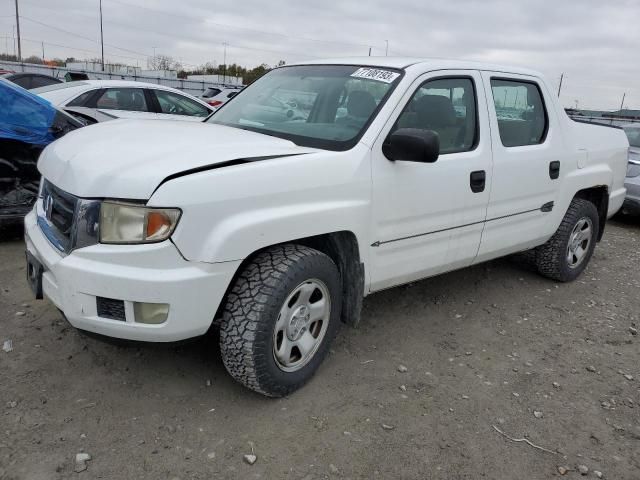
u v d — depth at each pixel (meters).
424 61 3.70
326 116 3.51
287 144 3.11
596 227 5.34
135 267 2.50
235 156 2.76
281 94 3.86
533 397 3.28
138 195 2.47
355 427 2.87
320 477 2.51
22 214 5.13
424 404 3.12
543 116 4.55
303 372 3.09
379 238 3.31
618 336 4.22
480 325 4.22
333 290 3.12
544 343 4.01
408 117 3.45
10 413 2.75
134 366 3.25
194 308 2.57
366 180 3.13
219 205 2.56
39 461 2.46
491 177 3.94
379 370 3.44
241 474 2.49
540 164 4.37
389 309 4.36
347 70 3.78
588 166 5.00
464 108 3.86
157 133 3.11
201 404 2.96
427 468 2.62
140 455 2.55
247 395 3.06
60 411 2.81
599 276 5.66
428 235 3.62
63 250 2.67
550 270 5.11
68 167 2.77
